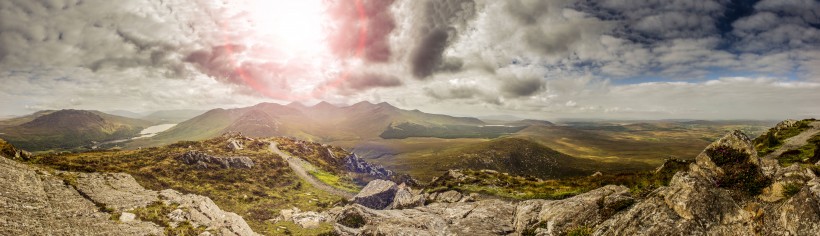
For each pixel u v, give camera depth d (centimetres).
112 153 11350
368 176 15538
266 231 6228
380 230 2519
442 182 7112
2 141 6222
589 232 1862
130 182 6162
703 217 1460
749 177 1788
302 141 19300
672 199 1577
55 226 3584
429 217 2866
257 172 11825
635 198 2002
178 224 4497
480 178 6850
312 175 13400
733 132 2041
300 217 7131
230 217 5388
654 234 1477
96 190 5169
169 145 13988
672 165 4203
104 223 4003
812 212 1320
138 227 4078
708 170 1925
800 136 6525
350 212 5859
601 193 2498
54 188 4712
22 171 4709
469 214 3092
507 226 2636
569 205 2302
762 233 1403
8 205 3666
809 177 1617
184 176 9944
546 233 2111
